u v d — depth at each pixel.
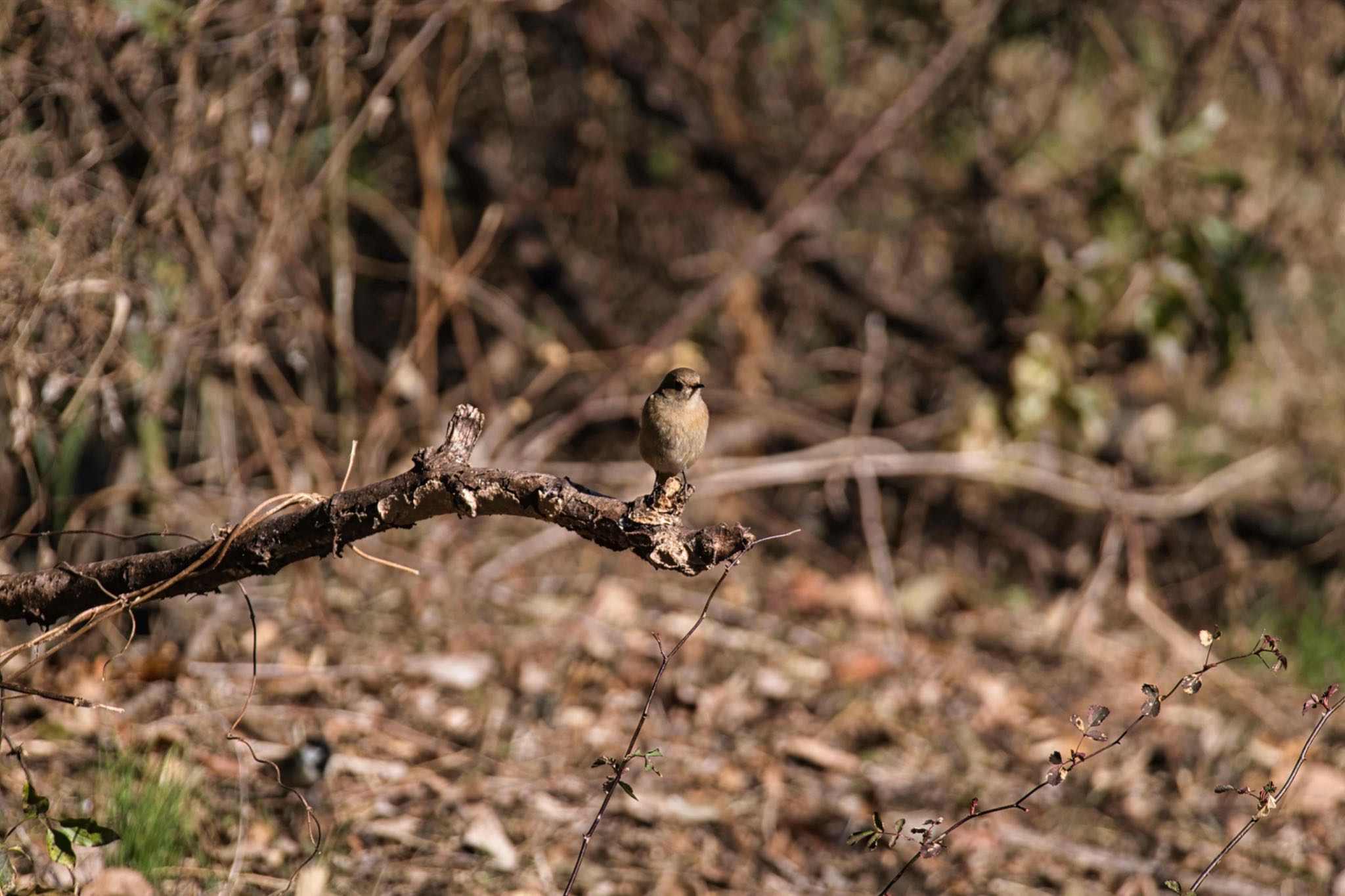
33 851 6.87
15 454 8.88
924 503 14.12
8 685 6.15
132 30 9.58
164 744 8.25
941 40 14.59
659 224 15.91
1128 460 14.08
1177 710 10.73
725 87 15.20
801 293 15.27
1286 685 11.45
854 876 8.29
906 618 12.30
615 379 13.09
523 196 14.68
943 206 15.31
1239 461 14.36
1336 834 9.07
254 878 7.20
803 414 14.58
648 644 10.96
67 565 6.27
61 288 8.84
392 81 10.95
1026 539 13.91
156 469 10.14
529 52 14.47
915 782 9.44
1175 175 13.07
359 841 7.87
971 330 16.02
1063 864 8.55
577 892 7.70
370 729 9.16
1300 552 13.72
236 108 10.15
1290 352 15.63
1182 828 9.10
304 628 10.56
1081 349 13.19
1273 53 13.74
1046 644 12.06
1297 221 14.15
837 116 15.54
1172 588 13.49
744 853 8.38
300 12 10.47
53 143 9.31
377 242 14.55
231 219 10.48
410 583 11.42
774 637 11.48
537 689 10.06
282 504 5.94
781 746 9.70
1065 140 14.80
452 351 14.73
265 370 10.98
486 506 5.29
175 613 10.02
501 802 8.52
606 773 9.06
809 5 14.66
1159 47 14.54
